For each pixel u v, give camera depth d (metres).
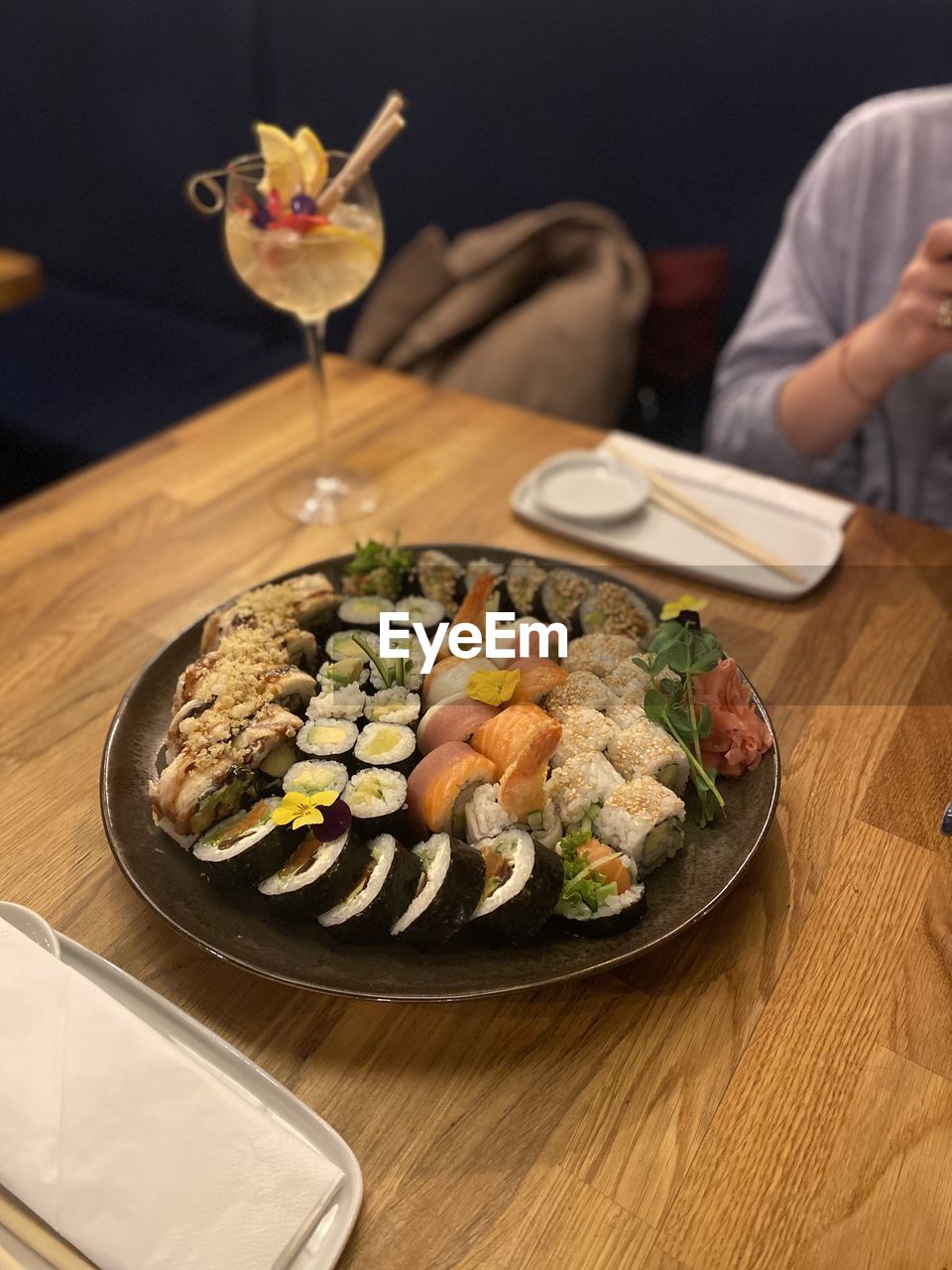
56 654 1.16
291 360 2.87
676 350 2.41
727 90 2.26
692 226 2.43
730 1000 0.81
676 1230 0.67
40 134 3.12
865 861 0.92
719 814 0.91
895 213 1.84
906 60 2.06
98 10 2.83
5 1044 0.71
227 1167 0.65
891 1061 0.76
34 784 0.99
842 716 1.08
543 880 0.79
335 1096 0.74
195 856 0.85
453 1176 0.70
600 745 0.93
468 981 0.76
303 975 0.76
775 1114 0.73
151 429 2.56
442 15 2.46
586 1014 0.80
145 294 3.19
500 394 2.25
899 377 1.81
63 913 0.87
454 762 0.88
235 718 0.92
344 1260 0.65
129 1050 0.70
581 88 2.40
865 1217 0.67
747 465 1.88
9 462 2.70
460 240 2.48
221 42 2.71
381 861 0.82
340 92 2.66
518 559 1.19
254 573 1.29
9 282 2.11
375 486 1.46
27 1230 0.64
